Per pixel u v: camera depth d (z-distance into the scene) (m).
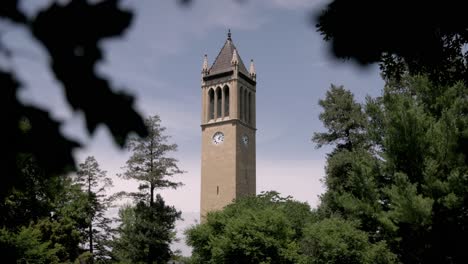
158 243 49.22
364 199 35.66
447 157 32.25
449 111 32.81
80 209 45.97
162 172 50.72
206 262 40.75
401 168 33.97
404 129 33.56
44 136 1.67
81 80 1.68
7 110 1.61
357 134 48.19
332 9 3.42
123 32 1.71
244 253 35.44
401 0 3.35
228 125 69.25
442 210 31.08
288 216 44.41
